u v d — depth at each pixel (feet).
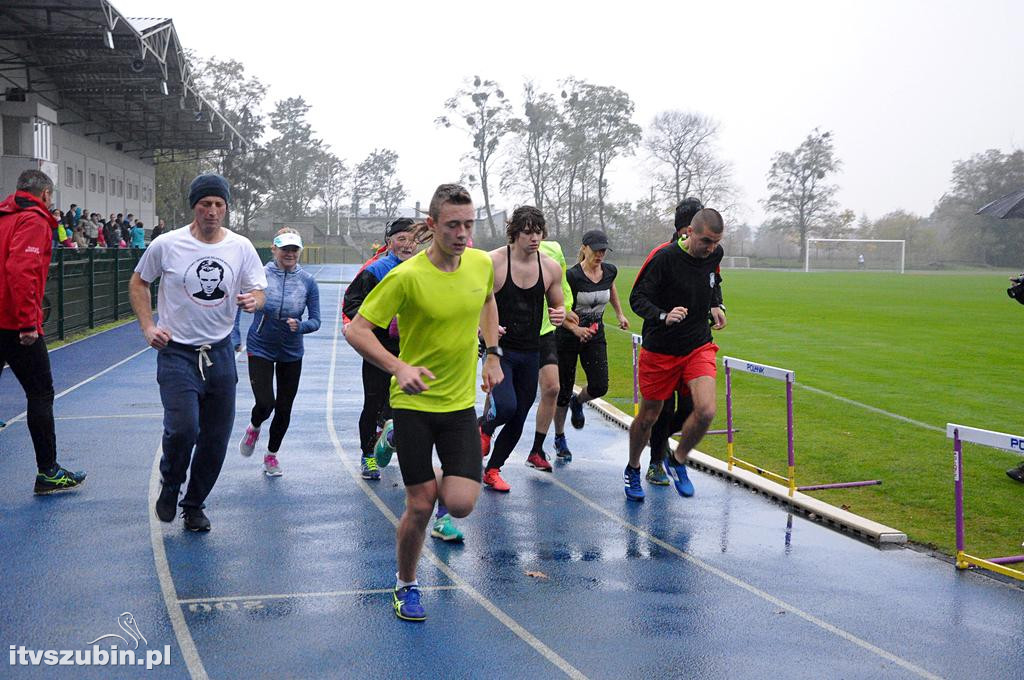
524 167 276.41
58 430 29.27
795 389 41.98
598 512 21.97
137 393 36.88
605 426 33.24
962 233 327.06
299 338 23.65
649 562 18.48
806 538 20.33
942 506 22.81
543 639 14.65
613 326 76.28
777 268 297.74
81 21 82.74
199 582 16.58
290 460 26.14
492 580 17.21
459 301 14.33
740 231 385.29
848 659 14.16
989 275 239.71
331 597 16.11
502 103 262.67
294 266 23.30
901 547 19.80
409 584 15.30
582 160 277.44
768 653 14.33
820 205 333.42
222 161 250.37
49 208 20.68
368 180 388.57
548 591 16.72
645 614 15.78
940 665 14.01
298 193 345.10
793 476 23.07
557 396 26.63
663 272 22.02
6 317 20.16
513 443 23.34
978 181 322.96
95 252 63.46
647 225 299.58
